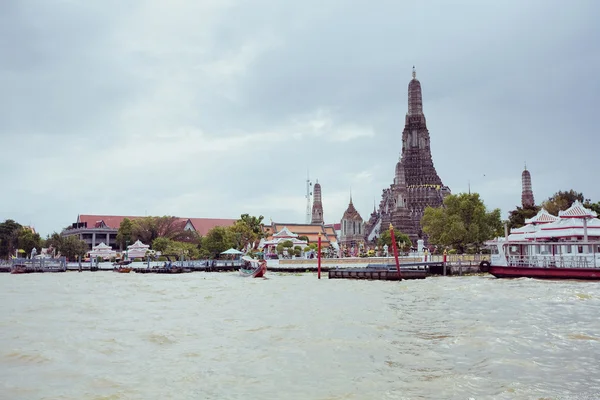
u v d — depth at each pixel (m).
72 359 23.38
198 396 18.06
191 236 161.50
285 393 18.20
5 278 99.31
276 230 147.25
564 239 74.06
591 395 17.38
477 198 99.94
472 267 86.25
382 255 120.88
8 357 23.72
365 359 22.62
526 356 22.50
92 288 66.12
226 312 38.34
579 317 32.38
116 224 185.88
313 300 46.12
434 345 25.05
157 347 25.69
